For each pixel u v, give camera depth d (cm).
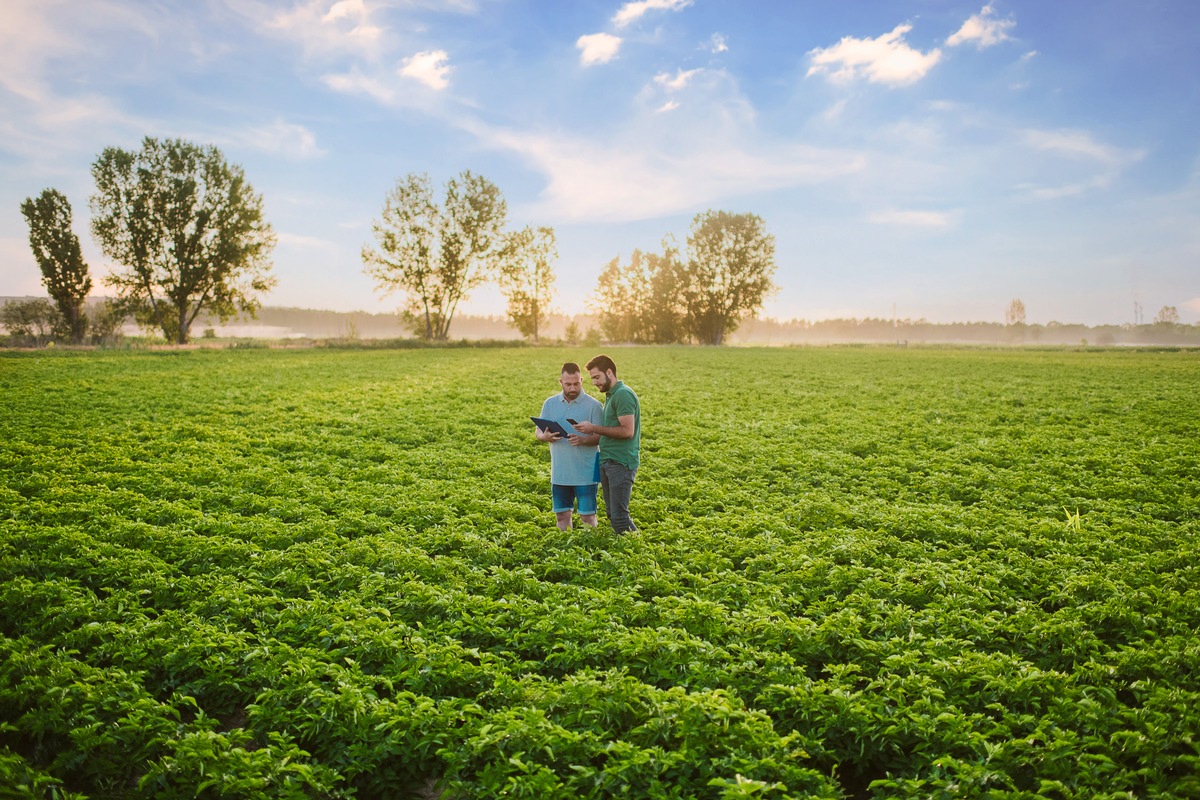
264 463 1564
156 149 6250
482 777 498
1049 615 740
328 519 1115
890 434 2000
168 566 870
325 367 4156
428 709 556
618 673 611
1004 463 1631
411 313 8262
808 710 579
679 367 4606
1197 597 774
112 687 586
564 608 750
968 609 763
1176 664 629
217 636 670
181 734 542
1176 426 2006
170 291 6481
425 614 766
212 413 2289
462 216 7988
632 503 1273
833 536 1059
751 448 1780
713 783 470
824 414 2397
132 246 6334
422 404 2600
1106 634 730
